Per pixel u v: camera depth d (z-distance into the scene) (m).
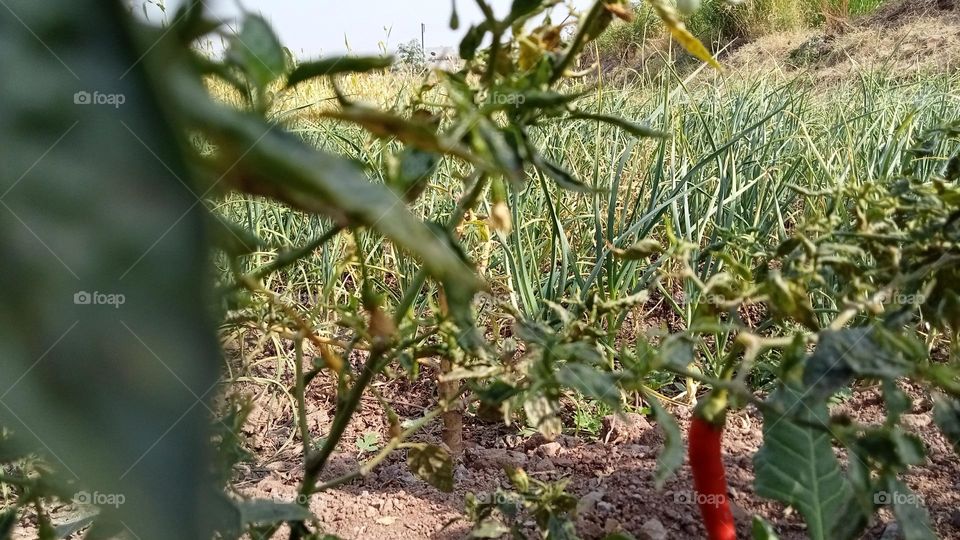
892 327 0.82
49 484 0.79
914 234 0.91
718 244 1.12
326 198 0.24
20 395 0.19
